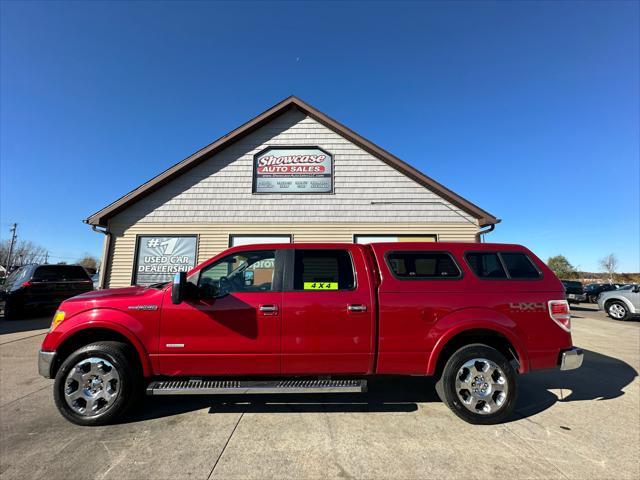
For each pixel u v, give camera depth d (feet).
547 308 12.24
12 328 28.94
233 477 8.54
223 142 33.42
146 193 33.06
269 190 33.68
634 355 21.66
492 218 31.99
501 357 11.71
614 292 41.47
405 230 33.17
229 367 11.69
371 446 10.04
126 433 10.76
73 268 37.32
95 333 11.93
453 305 12.01
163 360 11.51
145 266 32.45
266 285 12.28
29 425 11.29
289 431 10.93
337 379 12.12
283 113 34.83
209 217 33.24
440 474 8.73
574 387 15.46
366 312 11.89
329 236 33.14
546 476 8.68
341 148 34.30
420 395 14.16
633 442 10.42
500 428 11.28
